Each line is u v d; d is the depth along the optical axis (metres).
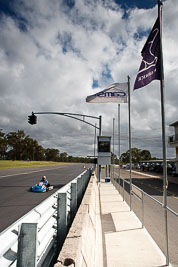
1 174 28.92
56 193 4.76
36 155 147.25
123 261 4.59
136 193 8.48
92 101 13.11
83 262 3.11
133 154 103.50
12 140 121.81
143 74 6.17
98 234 6.37
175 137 33.56
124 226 7.18
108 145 23.61
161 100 5.25
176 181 27.52
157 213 9.27
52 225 3.72
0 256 1.76
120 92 13.21
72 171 39.66
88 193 8.13
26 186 16.77
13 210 8.73
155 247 5.37
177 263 4.55
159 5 5.52
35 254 2.07
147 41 6.14
